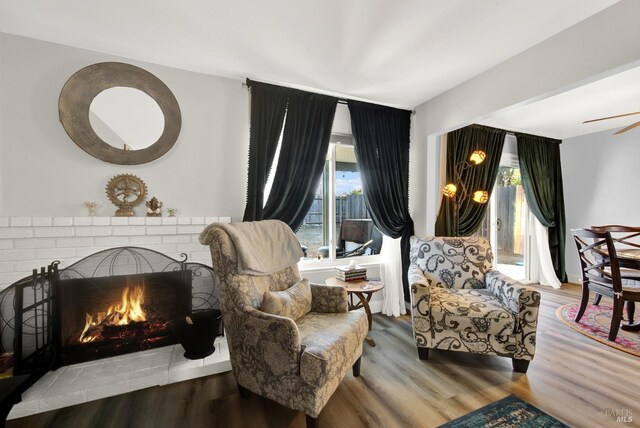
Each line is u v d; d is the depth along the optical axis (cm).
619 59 161
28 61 196
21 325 170
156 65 227
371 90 275
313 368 135
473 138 353
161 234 215
